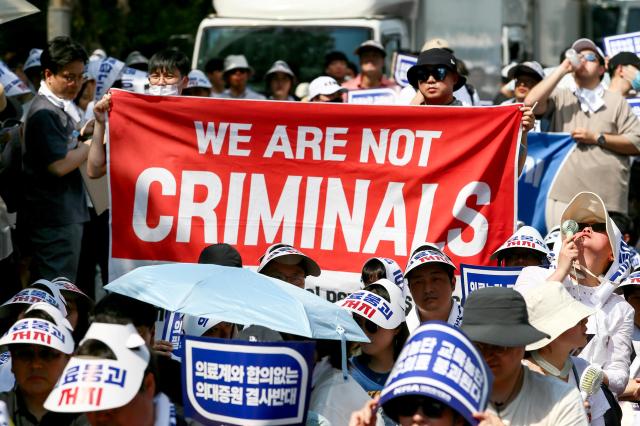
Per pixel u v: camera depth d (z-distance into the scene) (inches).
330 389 266.2
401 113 385.4
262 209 387.5
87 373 204.8
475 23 745.6
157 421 213.6
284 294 270.4
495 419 190.1
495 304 230.2
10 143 425.1
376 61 673.6
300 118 386.9
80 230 435.2
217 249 327.6
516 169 384.8
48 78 422.3
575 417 233.1
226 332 297.0
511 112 384.2
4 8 389.1
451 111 384.8
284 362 235.1
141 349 209.6
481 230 384.8
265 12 767.7
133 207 388.5
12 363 262.8
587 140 495.2
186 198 387.9
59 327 260.7
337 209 387.5
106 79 566.3
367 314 296.8
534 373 239.1
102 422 208.7
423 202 385.7
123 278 275.4
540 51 916.0
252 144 388.2
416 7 775.7
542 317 266.1
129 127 389.7
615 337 328.2
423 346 193.8
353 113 385.7
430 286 326.0
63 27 756.6
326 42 759.1
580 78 505.7
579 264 334.0
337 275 385.7
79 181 435.8
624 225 467.2
